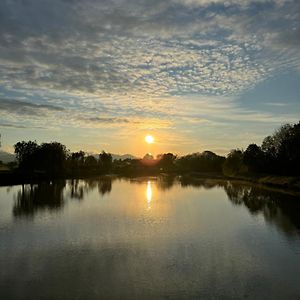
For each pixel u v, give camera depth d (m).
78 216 45.16
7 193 75.69
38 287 21.34
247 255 27.73
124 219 43.03
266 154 124.25
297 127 105.62
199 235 34.47
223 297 19.91
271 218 44.50
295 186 81.19
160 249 29.38
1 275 23.28
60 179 128.75
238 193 78.50
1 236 33.81
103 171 185.12
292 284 21.73
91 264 25.47
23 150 130.25
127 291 20.77
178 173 198.38
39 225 39.12
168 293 20.50
